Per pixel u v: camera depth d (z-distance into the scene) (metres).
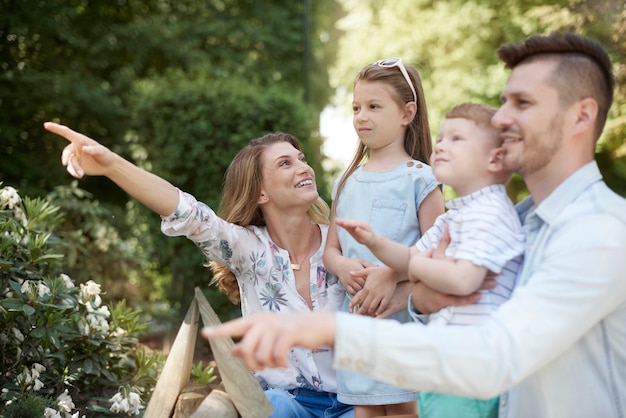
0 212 3.13
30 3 8.77
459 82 12.98
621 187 11.69
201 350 5.46
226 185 2.62
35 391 2.78
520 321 1.38
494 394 1.37
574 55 1.53
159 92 6.20
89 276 5.11
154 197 2.15
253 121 6.13
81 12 10.67
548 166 1.57
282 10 12.60
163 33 10.85
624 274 1.43
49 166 9.40
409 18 14.06
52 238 3.54
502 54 1.62
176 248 5.99
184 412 2.16
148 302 5.95
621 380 1.54
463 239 1.66
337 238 2.43
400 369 1.34
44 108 9.26
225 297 5.90
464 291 1.62
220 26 11.79
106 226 5.39
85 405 3.06
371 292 2.11
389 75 2.35
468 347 1.34
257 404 2.07
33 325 2.82
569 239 1.45
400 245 1.92
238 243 2.50
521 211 1.79
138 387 3.22
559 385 1.53
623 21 9.73
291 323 1.30
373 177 2.37
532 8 12.30
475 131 1.73
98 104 9.68
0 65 9.34
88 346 3.05
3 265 2.81
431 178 2.29
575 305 1.40
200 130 6.01
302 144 6.36
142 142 6.42
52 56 9.91
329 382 2.52
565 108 1.52
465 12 13.07
